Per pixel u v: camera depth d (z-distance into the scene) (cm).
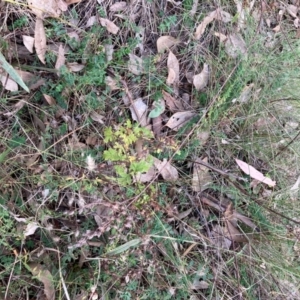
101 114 66
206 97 73
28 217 59
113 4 69
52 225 60
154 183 67
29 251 61
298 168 78
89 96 65
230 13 77
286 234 74
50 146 60
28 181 61
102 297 61
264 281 73
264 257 73
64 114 64
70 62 66
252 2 77
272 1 81
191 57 73
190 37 73
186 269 68
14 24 63
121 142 63
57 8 65
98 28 67
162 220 66
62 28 65
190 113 72
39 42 64
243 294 71
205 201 72
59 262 58
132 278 63
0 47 61
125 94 68
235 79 71
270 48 79
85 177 60
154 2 72
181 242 69
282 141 77
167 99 71
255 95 74
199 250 69
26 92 63
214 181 73
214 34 75
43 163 61
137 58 69
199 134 71
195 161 70
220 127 73
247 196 74
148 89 70
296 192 78
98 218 63
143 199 62
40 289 60
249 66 73
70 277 62
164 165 66
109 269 62
